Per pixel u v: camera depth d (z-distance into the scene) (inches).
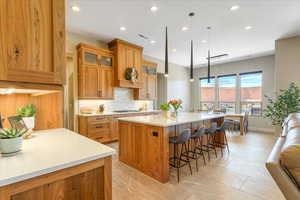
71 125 179.5
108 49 184.5
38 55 36.8
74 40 157.5
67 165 31.9
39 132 57.4
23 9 34.5
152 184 87.4
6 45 32.4
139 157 104.7
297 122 52.8
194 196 76.3
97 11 115.3
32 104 55.1
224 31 149.3
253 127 244.2
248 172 101.1
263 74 234.5
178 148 117.6
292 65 163.5
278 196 76.0
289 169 33.4
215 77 288.7
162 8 111.3
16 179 26.0
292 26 139.3
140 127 103.8
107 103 186.7
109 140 164.7
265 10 113.7
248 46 191.3
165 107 117.1
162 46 192.9
